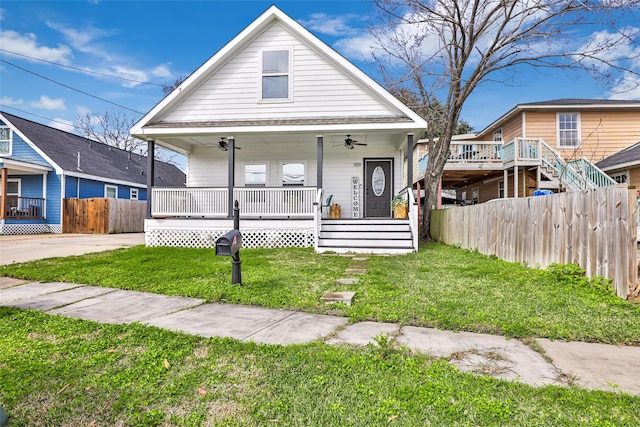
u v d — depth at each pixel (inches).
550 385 92.7
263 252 369.4
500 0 417.7
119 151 1063.6
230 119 446.0
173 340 125.4
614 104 637.9
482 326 138.8
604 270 178.4
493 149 661.9
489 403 84.2
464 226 376.5
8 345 123.1
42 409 85.2
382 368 102.8
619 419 78.0
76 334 134.2
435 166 506.6
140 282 227.6
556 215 217.3
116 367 106.0
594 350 117.3
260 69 446.3
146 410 84.4
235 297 186.9
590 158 648.4
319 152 414.9
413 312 156.8
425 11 444.5
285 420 79.7
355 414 81.4
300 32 430.9
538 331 132.0
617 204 169.8
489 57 426.9
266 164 526.9
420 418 79.6
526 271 229.0
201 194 428.1
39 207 714.2
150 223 434.0
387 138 474.6
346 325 144.8
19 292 208.4
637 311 150.0
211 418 80.9
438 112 507.5
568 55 404.5
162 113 448.1
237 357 111.4
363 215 517.7
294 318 154.9
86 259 324.2
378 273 246.4
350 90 437.4
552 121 658.8
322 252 370.0
